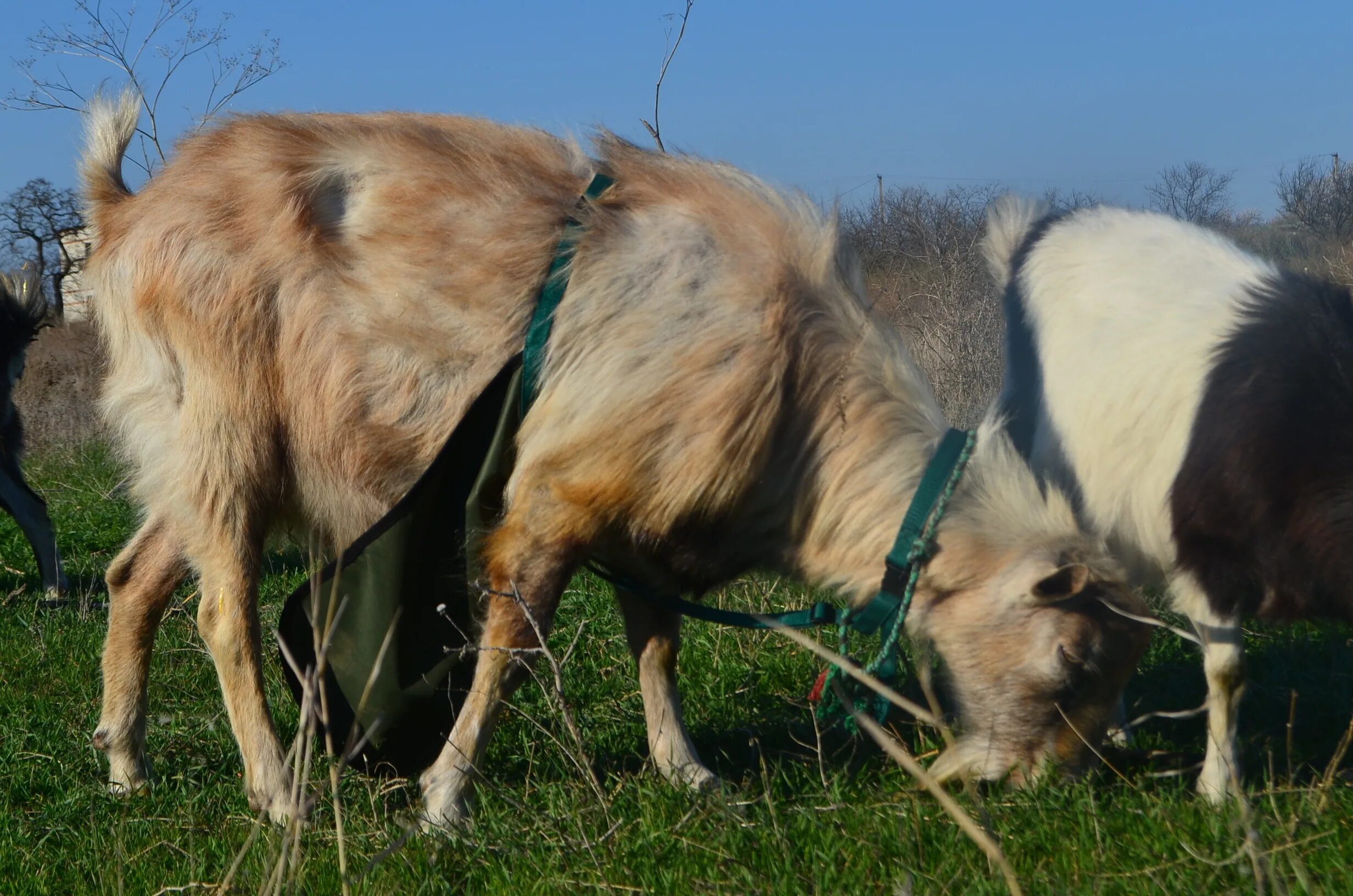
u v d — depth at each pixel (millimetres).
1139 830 3318
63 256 16578
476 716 3850
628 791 3879
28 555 8570
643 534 3842
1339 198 17047
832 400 3793
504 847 3467
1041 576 3629
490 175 3969
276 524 4297
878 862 3211
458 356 3867
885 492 3777
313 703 3273
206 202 4078
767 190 4047
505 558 3838
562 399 3756
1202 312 3850
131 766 4410
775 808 3615
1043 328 4293
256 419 4059
